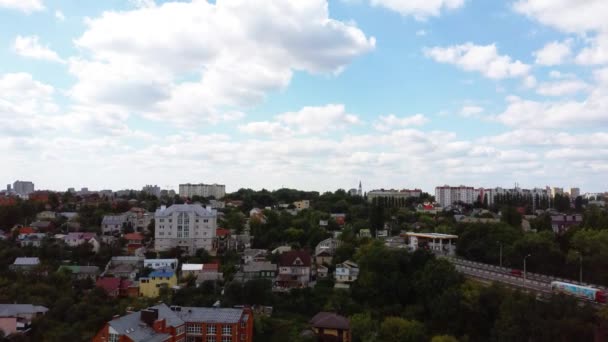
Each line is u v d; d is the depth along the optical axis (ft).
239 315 410.93
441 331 445.37
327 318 433.07
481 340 424.87
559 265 570.46
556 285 456.86
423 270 523.29
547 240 607.37
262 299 519.19
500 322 401.29
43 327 445.78
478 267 595.88
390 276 530.27
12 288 525.34
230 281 579.89
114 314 468.75
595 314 372.58
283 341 442.09
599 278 525.75
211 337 400.26
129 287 572.10
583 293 430.20
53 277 562.66
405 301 513.86
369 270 543.80
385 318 467.52
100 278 579.48
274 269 625.00
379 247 585.63
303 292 559.38
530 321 380.99
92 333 434.71
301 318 505.66
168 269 596.70
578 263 547.90
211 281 577.02
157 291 569.64
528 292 442.50
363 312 492.13
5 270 588.50
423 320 468.75
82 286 559.38
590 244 572.51
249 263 640.17
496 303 433.48
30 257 633.61
